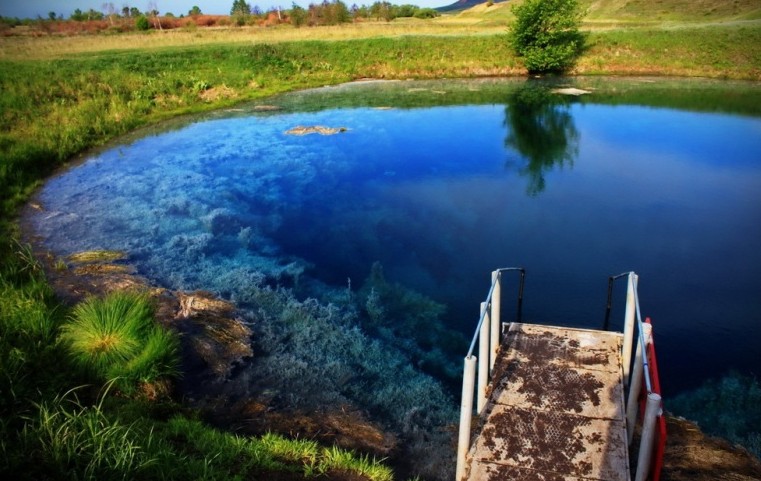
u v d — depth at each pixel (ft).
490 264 36.37
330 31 141.49
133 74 88.94
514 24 112.06
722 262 35.94
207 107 83.46
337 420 21.72
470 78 109.70
